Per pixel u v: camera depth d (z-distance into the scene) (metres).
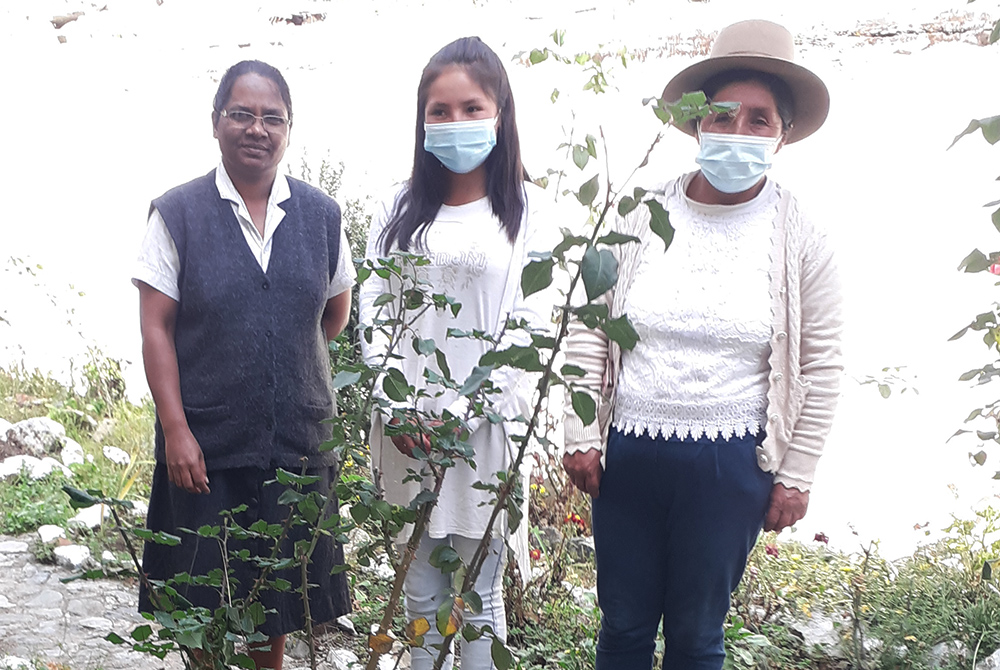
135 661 3.60
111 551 4.54
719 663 2.81
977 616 3.78
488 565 2.97
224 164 2.94
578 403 1.97
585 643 3.62
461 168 2.92
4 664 3.40
